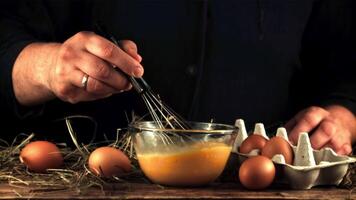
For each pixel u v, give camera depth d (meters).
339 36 1.52
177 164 0.97
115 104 1.45
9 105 1.28
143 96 1.05
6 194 0.94
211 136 0.97
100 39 1.04
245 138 1.13
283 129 1.13
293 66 1.49
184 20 1.41
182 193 0.95
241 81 1.45
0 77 1.25
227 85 1.44
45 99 1.26
